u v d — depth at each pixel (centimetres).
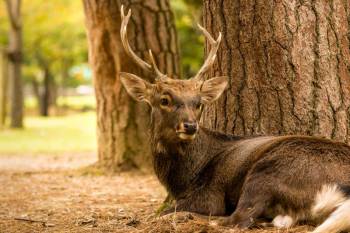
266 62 1168
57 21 4959
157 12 1859
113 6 1814
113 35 1838
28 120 6066
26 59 6662
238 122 1198
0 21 5028
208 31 1239
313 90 1148
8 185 1772
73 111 8175
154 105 1109
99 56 1897
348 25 1162
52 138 3838
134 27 1833
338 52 1153
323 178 966
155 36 1859
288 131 1155
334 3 1155
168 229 986
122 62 1845
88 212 1277
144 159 1912
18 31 4484
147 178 1828
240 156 1072
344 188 949
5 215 1278
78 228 1108
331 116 1145
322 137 1086
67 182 1808
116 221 1145
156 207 1327
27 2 4744
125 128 1922
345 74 1155
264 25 1163
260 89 1176
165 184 1126
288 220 976
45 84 7206
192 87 1086
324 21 1149
